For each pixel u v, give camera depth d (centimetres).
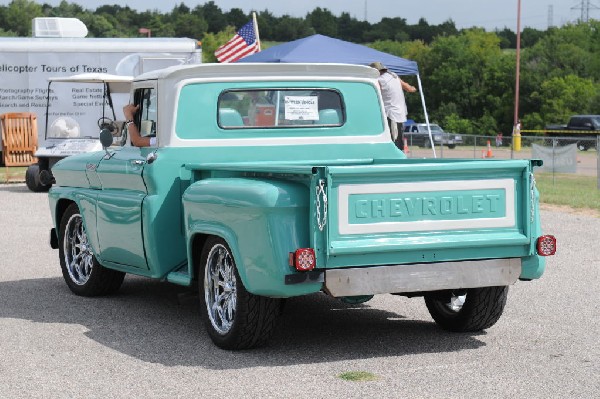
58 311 838
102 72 2328
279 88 800
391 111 1433
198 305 866
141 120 814
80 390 589
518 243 673
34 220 1541
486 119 8325
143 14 16462
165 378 615
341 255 623
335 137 822
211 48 12438
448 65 8869
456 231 656
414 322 796
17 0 14575
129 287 962
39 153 2012
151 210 754
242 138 787
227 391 584
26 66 2336
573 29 8975
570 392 580
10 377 620
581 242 1284
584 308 848
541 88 8062
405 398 566
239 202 640
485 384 598
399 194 638
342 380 607
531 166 676
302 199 623
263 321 665
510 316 815
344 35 19312
